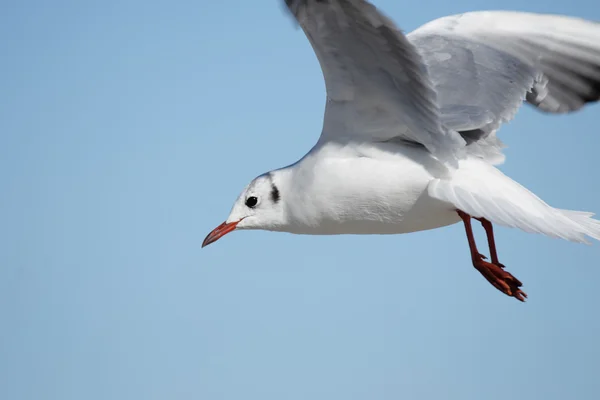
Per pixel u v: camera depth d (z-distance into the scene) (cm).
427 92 945
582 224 990
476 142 1096
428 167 1023
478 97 1096
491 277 1033
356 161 1034
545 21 1196
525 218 962
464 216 1041
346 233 1091
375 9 861
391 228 1067
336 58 957
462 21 1216
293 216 1091
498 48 1172
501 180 1012
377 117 1020
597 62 1172
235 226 1127
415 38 1188
